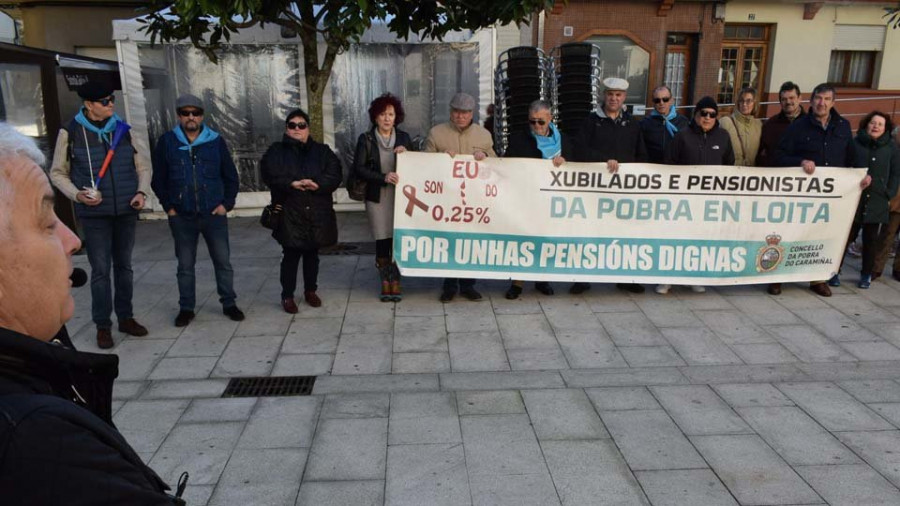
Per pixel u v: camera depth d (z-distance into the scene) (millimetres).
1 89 6684
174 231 5090
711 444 3525
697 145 5664
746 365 4543
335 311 5535
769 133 6445
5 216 999
